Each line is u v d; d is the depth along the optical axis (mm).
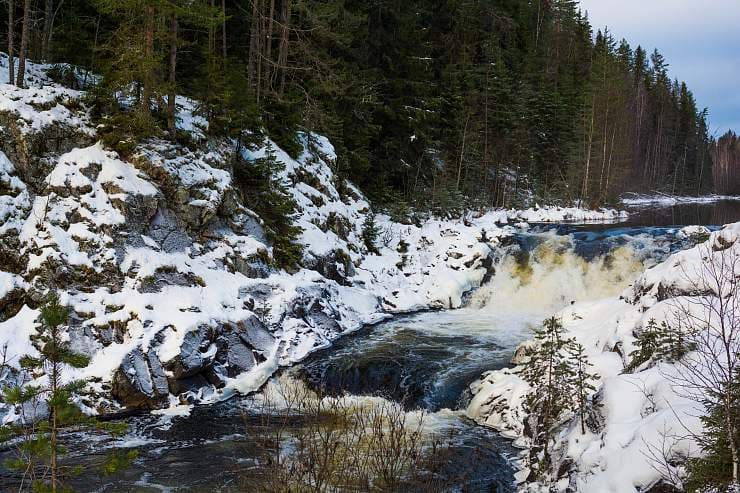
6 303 14266
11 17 17562
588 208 41812
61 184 15875
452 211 33125
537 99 43312
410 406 13859
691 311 9680
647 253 22734
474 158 39375
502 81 39938
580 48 59531
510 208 38906
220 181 18953
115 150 17359
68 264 14945
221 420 13000
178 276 16312
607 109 46062
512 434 11820
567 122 45531
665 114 73000
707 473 5914
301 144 25750
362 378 15305
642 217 38844
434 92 37656
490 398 12984
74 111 17453
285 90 28984
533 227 30812
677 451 6668
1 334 13492
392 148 33156
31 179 15898
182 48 24406
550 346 10609
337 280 22266
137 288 15375
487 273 25172
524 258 24906
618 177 48500
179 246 17203
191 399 14047
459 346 17750
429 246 27078
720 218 37156
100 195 16219
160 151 18062
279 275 19219
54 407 6156
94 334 14211
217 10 19062
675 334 9203
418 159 34656
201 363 14484
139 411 13430
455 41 39562
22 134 15953
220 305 16281
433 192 32906
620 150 49000
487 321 21328
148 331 14438
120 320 14523
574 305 14891
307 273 20422
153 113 18984
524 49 48219
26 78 18766
